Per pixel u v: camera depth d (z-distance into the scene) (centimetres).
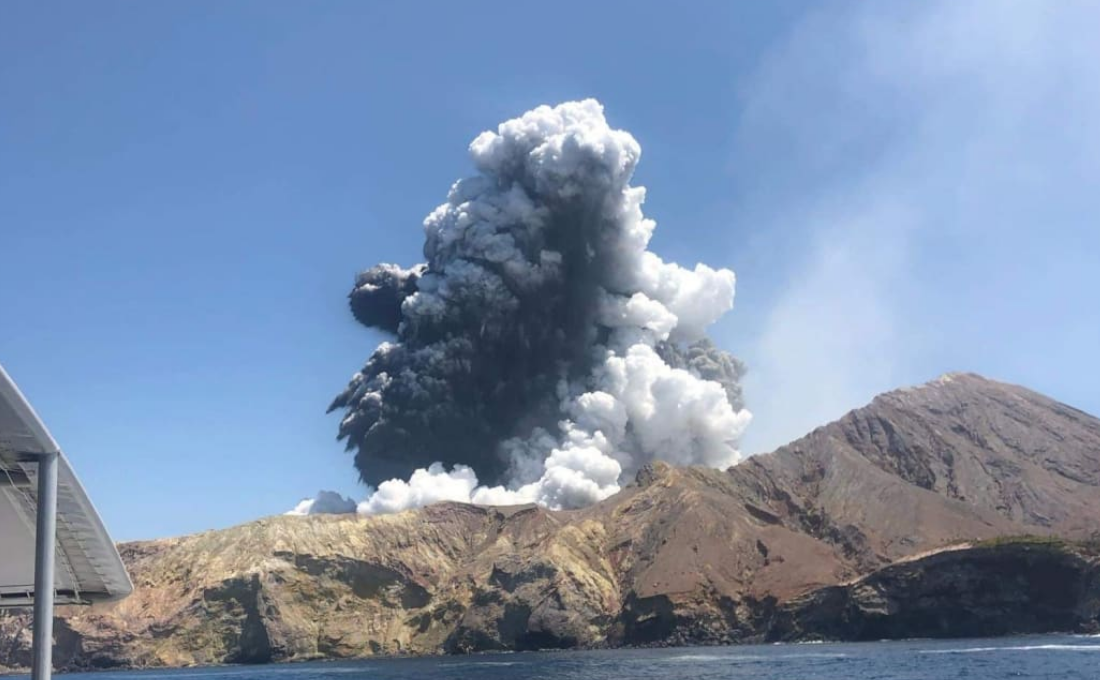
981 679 15875
